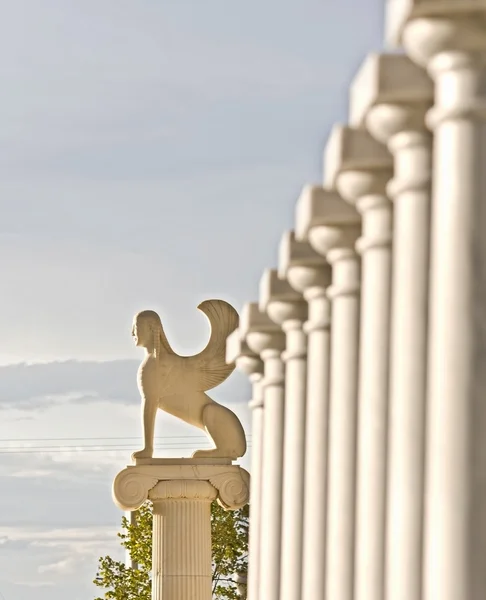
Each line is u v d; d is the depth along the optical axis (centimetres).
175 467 5319
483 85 1301
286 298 2427
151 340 5488
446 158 1310
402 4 1302
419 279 1483
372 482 1712
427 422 1340
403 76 1440
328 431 2222
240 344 2992
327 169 1741
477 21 1292
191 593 5250
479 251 1287
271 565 2738
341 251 1933
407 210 1493
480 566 1253
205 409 5431
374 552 1711
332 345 2014
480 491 1259
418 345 1482
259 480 3083
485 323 1281
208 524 5344
